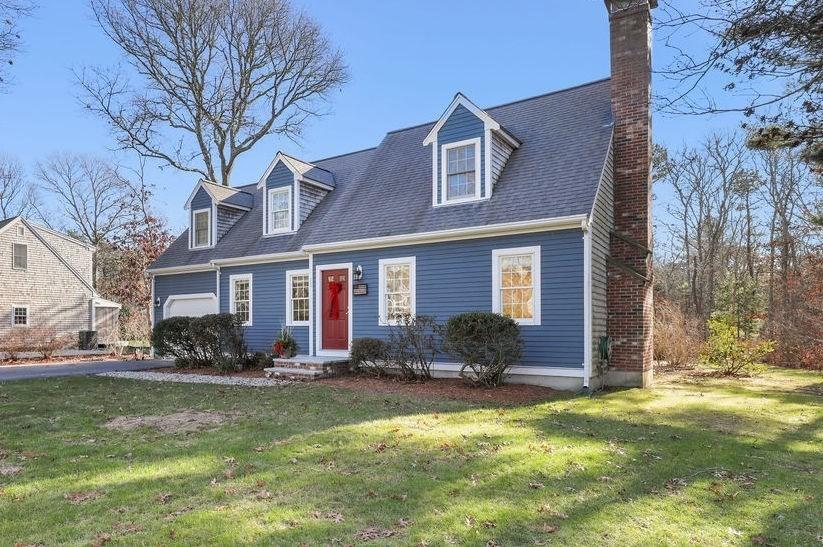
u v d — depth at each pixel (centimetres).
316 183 1575
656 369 1454
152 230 2688
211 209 1758
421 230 1172
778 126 661
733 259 2661
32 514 392
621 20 1170
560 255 1018
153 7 2272
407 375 1110
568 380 1005
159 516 386
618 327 1110
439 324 1126
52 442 616
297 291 1491
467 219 1128
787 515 401
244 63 2522
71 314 2692
